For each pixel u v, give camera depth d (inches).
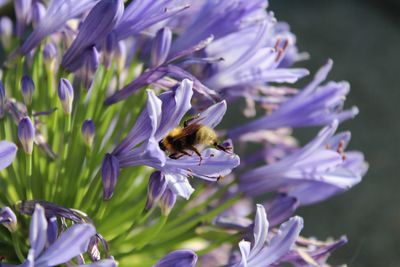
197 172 14.8
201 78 16.1
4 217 14.5
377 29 52.1
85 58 15.4
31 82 15.3
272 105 17.0
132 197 16.1
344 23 51.6
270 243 14.6
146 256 16.3
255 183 16.4
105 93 15.8
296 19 50.8
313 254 15.7
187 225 15.9
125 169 15.6
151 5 15.4
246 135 17.3
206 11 16.1
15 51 15.9
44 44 16.4
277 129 16.9
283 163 16.3
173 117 14.3
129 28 15.5
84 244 13.6
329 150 16.1
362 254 38.0
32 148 15.1
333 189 16.9
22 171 15.6
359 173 16.9
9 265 14.2
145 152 14.4
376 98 46.4
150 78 15.5
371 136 44.0
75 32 16.1
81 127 15.6
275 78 16.1
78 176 15.7
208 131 15.1
